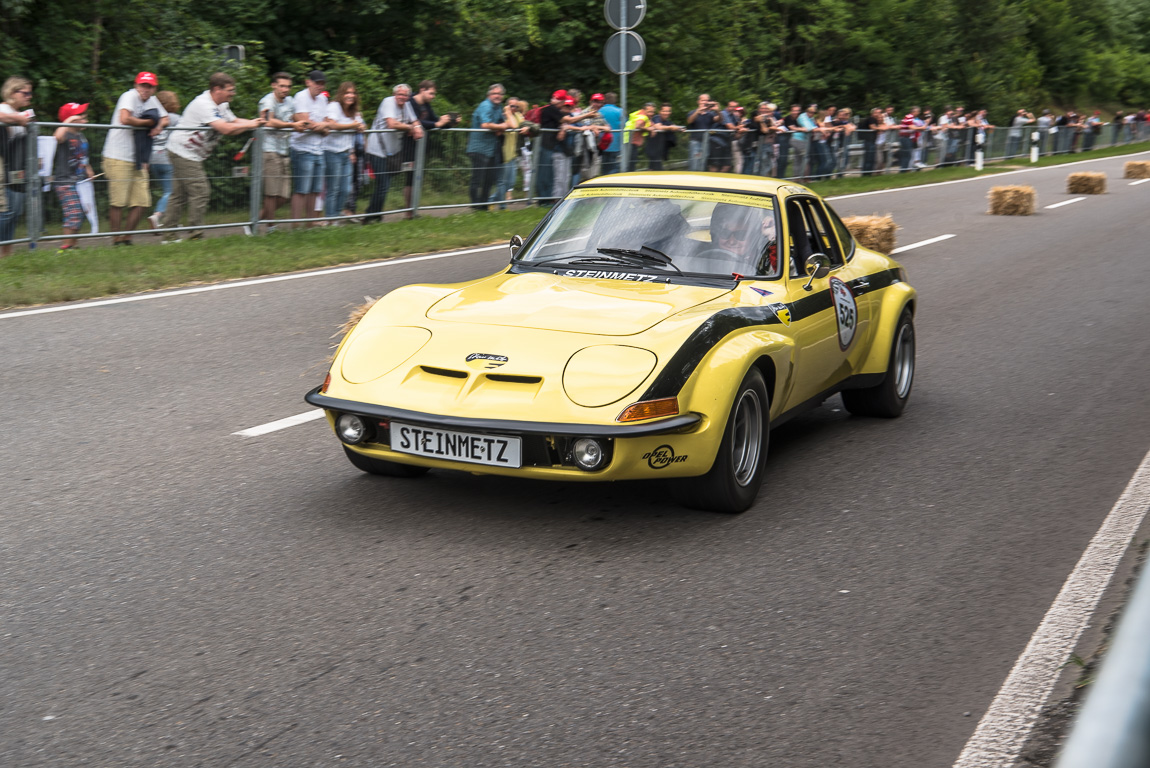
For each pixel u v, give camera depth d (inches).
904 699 123.7
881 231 582.2
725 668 131.3
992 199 849.5
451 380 178.9
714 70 1434.5
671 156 842.8
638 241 218.4
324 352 323.0
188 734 113.2
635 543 175.3
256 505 190.5
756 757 110.0
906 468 226.2
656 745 112.2
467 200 663.1
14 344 317.4
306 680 126.0
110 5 748.6
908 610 151.1
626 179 235.1
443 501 194.1
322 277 451.5
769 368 199.0
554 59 1277.1
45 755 108.7
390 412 176.1
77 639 136.3
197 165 503.5
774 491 207.6
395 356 185.2
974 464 230.1
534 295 199.9
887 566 168.6
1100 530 188.1
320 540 173.6
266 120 539.5
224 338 336.8
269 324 359.6
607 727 116.0
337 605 148.3
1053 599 156.0
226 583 155.5
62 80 714.8
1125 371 331.0
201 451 223.8
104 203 470.9
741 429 192.2
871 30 1878.7
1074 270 558.6
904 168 1306.6
